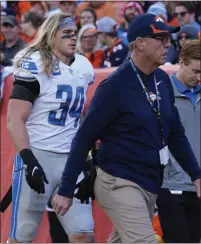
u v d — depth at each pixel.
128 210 13.40
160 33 13.48
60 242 19.77
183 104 17.53
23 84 15.54
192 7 26.80
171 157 17.08
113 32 26.05
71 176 13.48
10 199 16.53
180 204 17.23
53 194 16.20
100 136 13.82
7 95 20.98
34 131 15.93
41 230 20.14
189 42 17.25
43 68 15.59
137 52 13.72
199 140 17.59
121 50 25.88
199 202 17.39
